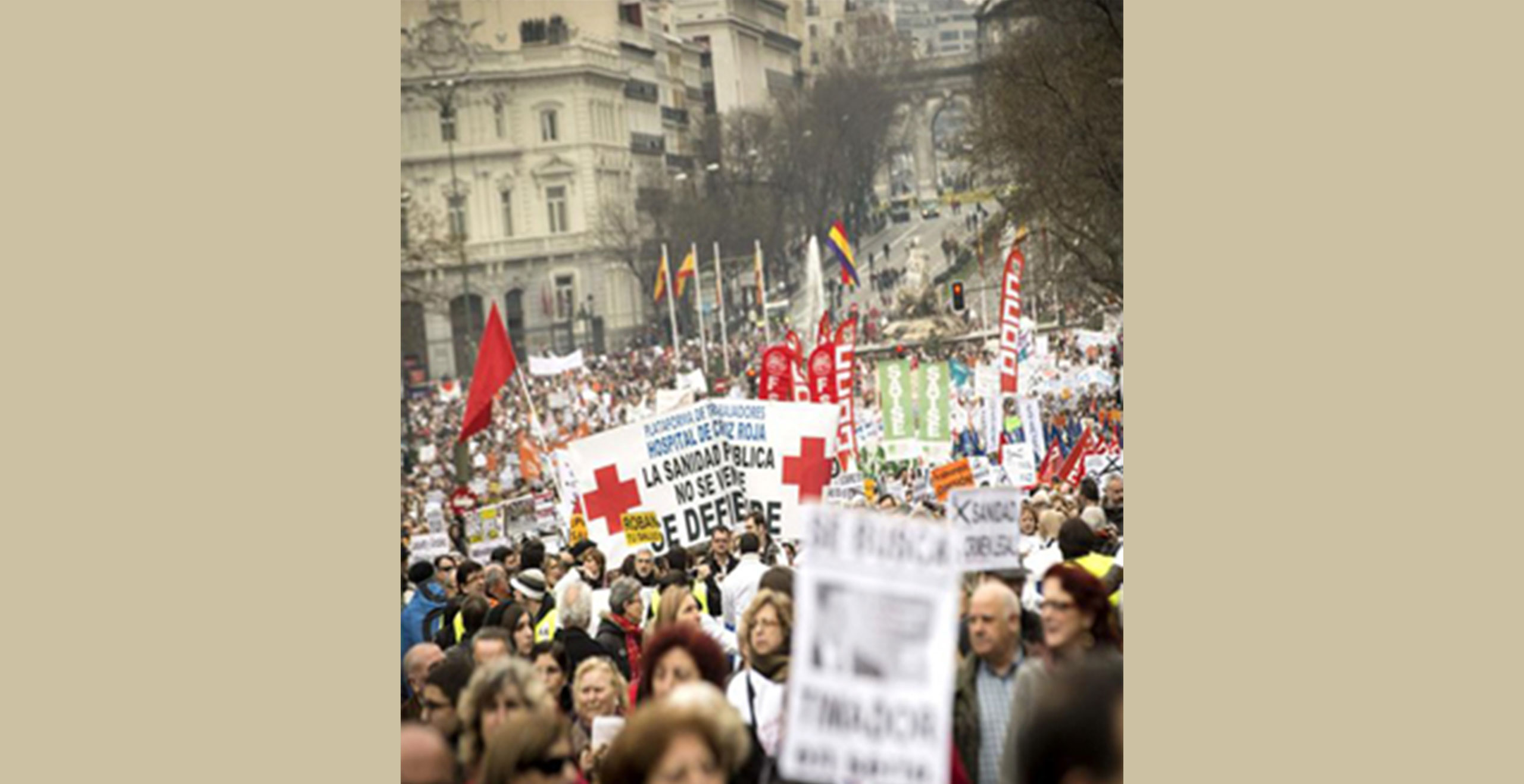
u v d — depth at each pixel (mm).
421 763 6984
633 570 19125
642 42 148000
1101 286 70625
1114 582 13531
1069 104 68438
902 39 144625
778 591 10359
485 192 144750
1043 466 35875
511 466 113188
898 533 6332
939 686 6289
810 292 142000
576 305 144625
